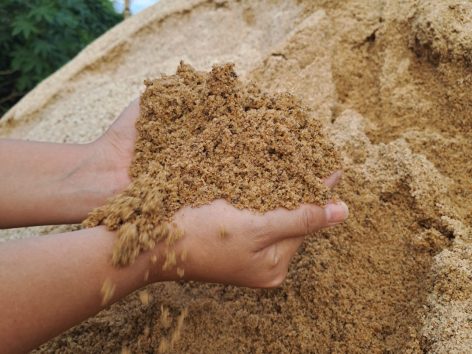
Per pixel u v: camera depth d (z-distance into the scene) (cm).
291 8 53
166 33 62
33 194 29
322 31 44
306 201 25
